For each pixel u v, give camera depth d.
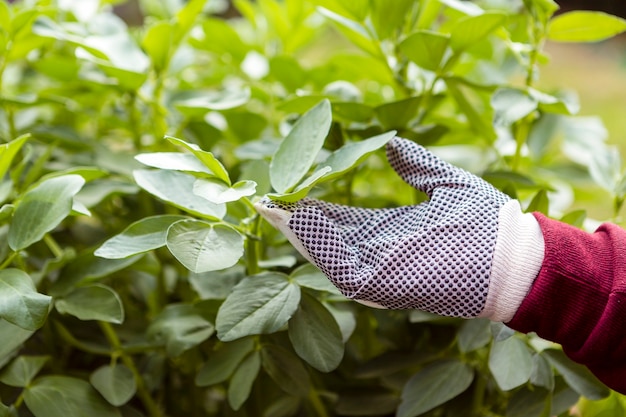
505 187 0.86
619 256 0.76
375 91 1.17
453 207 0.77
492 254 0.75
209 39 1.11
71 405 0.82
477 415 0.89
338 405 0.91
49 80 1.18
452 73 1.03
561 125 1.04
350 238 0.79
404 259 0.75
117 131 1.17
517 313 0.75
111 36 1.02
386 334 0.92
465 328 0.86
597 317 0.75
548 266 0.75
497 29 0.90
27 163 0.99
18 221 0.80
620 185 0.92
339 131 0.90
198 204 0.80
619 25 0.88
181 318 0.87
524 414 0.85
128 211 1.05
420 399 0.84
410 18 0.96
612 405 0.89
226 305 0.79
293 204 0.77
